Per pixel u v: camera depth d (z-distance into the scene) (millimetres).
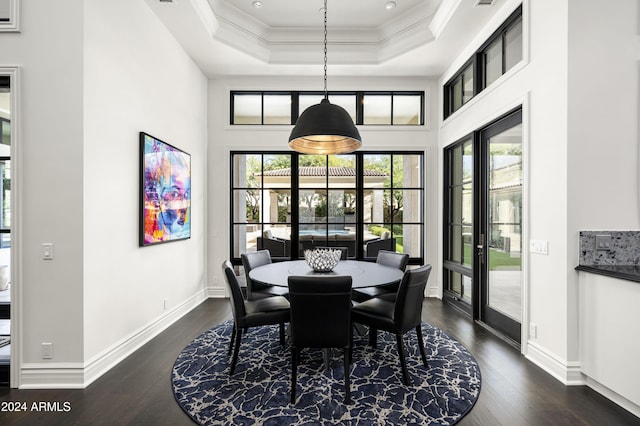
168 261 3398
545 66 2395
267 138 4582
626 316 1898
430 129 4594
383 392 2102
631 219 2203
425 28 3568
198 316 3684
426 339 3002
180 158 3609
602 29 2186
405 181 4707
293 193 4641
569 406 1956
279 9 3518
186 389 2141
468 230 3857
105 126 2420
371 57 4121
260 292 3182
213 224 4551
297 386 2178
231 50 3789
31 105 2182
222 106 4562
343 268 3021
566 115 2191
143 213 2861
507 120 2990
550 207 2355
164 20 3217
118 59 2568
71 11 2193
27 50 2186
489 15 3113
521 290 2797
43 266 2189
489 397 2051
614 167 2199
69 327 2193
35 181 2182
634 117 2201
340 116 2527
